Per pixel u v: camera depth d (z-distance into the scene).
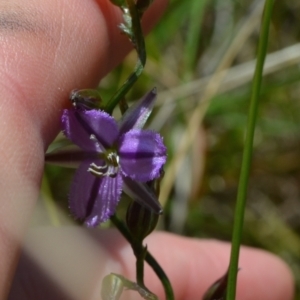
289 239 0.24
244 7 0.25
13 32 0.15
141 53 0.15
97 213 0.14
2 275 0.14
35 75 0.15
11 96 0.15
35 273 0.18
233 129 0.23
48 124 0.15
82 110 0.14
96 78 0.17
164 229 0.23
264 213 0.25
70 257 0.18
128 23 0.15
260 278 0.20
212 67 0.24
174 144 0.23
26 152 0.14
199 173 0.23
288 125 0.23
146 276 0.19
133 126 0.15
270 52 0.26
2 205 0.14
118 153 0.14
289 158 0.25
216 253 0.20
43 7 0.16
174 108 0.23
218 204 0.24
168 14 0.22
